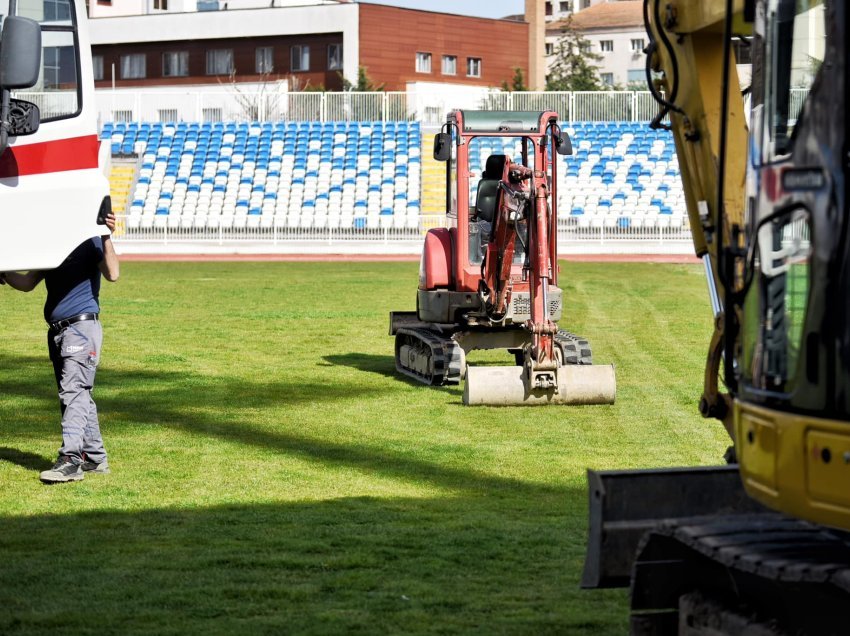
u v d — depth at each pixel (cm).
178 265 3731
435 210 4550
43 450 1035
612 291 2786
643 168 4588
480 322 1434
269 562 693
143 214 4494
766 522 433
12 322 2117
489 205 1452
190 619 594
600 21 10531
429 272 1438
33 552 719
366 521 796
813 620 409
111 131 4856
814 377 388
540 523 790
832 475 379
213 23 7194
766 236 425
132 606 615
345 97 4950
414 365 1476
